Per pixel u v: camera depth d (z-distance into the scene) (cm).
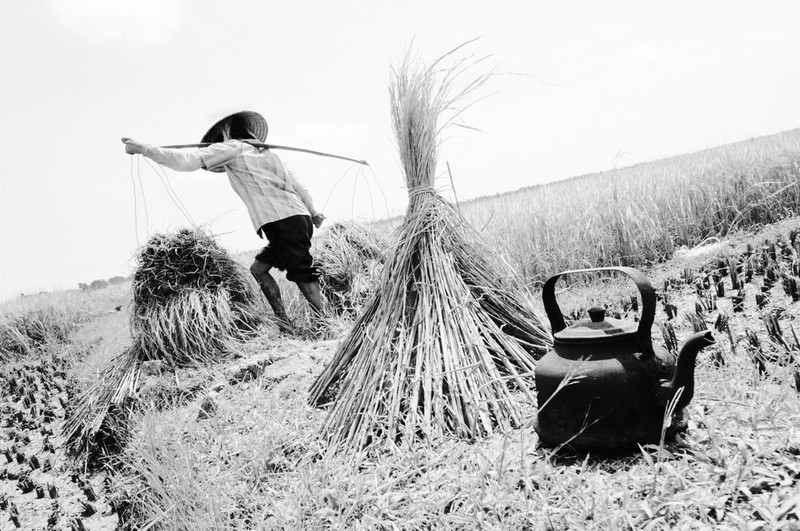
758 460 235
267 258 673
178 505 324
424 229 413
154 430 425
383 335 390
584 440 273
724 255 635
